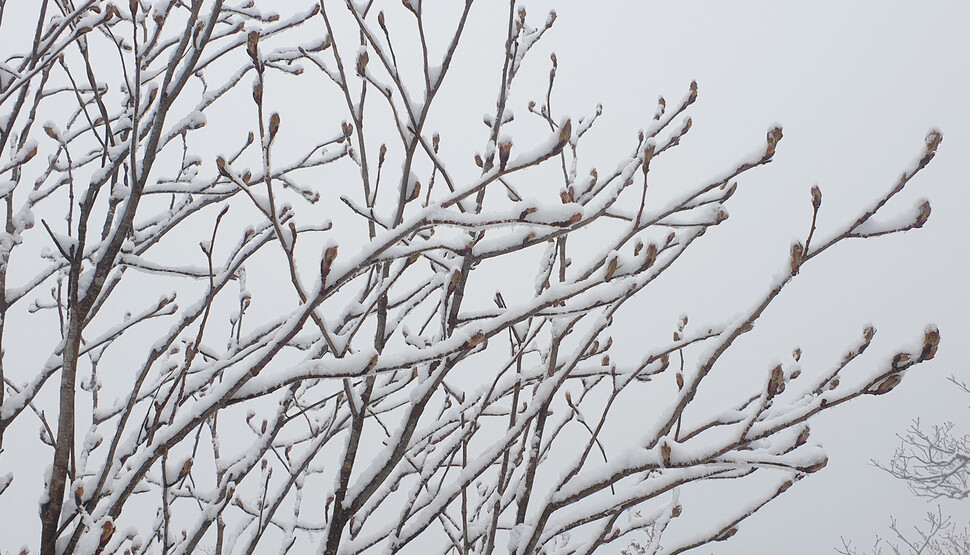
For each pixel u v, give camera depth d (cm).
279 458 235
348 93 225
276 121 212
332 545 224
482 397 235
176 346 246
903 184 212
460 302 228
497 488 229
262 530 232
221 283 232
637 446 219
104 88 251
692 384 220
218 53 247
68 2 241
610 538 238
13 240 236
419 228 213
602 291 222
